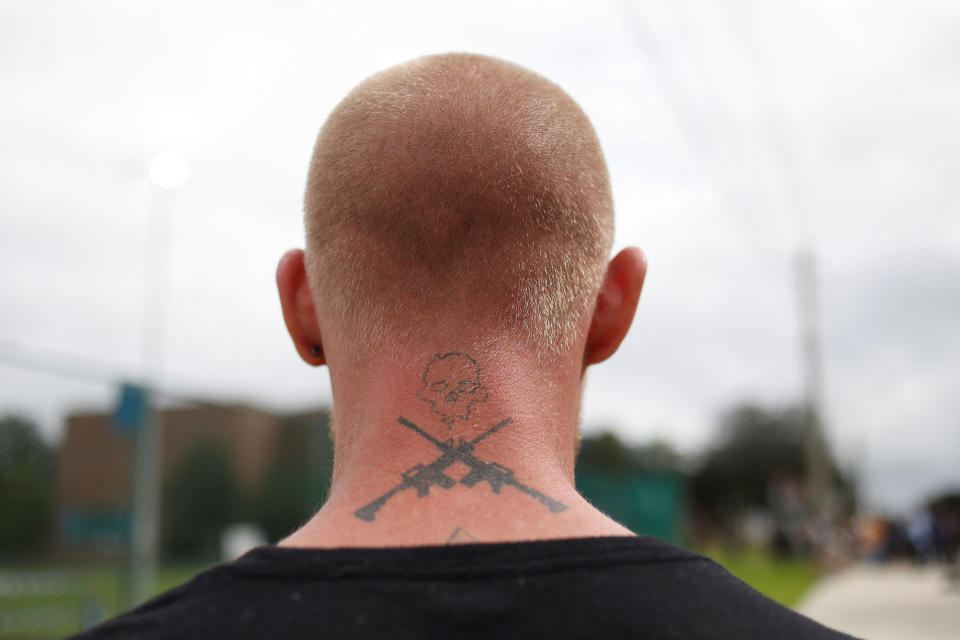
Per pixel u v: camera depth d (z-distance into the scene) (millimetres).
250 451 16469
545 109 1017
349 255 965
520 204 963
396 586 746
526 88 1029
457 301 950
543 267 966
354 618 719
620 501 18469
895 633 9680
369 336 950
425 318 947
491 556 775
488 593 744
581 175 1010
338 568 761
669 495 20625
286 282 1092
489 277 953
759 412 49312
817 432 24359
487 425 907
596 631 720
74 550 8039
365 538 825
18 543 7934
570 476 952
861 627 10211
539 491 870
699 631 725
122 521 7941
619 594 751
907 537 26281
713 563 825
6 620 7930
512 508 851
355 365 952
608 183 1073
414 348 939
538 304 961
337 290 971
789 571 21375
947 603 12820
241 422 16703
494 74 1033
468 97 994
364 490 873
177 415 17344
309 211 1019
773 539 25625
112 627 726
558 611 733
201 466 16688
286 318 1091
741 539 38188
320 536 833
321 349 1090
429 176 953
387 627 714
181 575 15094
